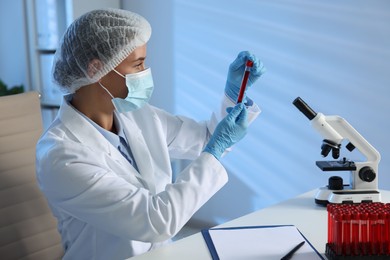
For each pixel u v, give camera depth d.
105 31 1.45
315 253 1.21
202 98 3.11
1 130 1.56
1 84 3.21
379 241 1.16
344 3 2.53
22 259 1.57
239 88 1.75
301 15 2.67
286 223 1.42
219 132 1.46
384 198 1.61
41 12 3.17
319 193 1.58
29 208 1.60
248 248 1.25
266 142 2.91
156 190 1.60
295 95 2.77
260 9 2.79
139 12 3.27
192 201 1.36
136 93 1.52
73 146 1.40
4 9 3.38
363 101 2.57
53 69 1.55
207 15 2.99
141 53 1.50
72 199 1.36
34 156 1.64
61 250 1.67
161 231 1.32
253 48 2.86
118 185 1.35
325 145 1.56
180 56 3.15
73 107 1.54
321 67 2.66
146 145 1.68
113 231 1.36
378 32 2.46
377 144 2.56
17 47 3.38
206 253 1.24
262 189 2.98
